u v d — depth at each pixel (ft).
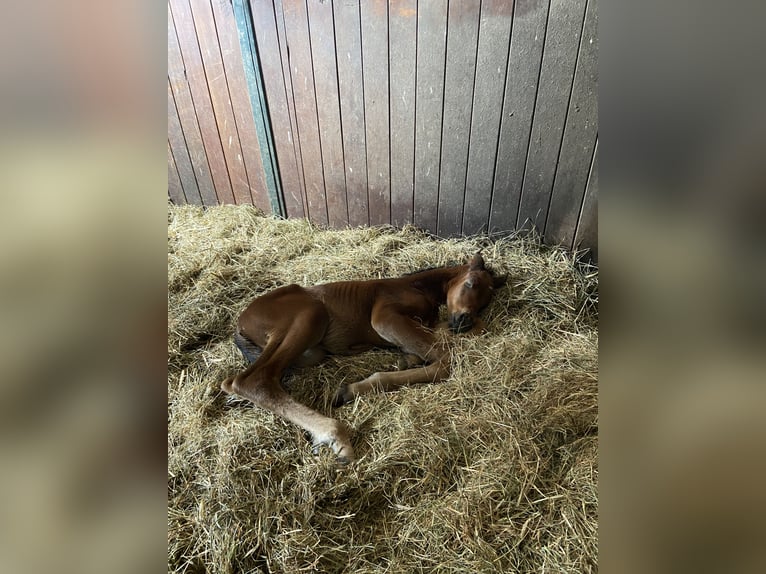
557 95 8.20
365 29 9.29
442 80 9.06
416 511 4.89
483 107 8.92
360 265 9.59
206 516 4.86
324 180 11.44
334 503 5.04
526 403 5.91
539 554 4.42
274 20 10.02
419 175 10.22
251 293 9.12
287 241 11.08
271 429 5.87
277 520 4.81
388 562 4.50
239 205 13.01
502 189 9.46
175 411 6.27
